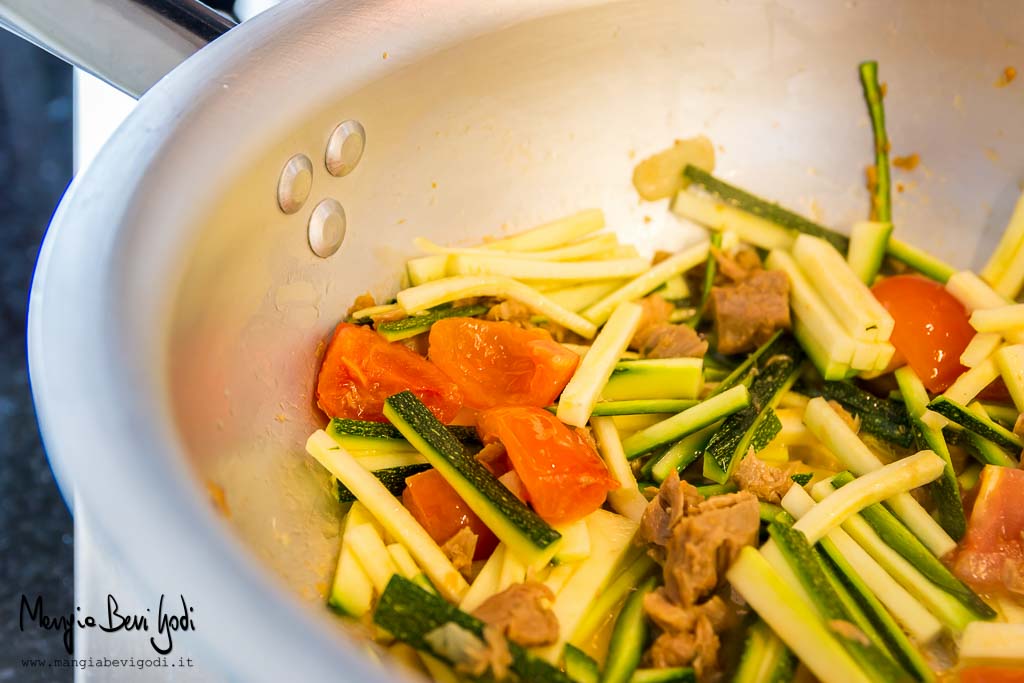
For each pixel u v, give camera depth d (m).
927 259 0.32
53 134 0.47
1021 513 0.27
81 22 0.26
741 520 0.25
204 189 0.24
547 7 0.29
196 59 0.25
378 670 0.19
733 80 0.32
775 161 0.33
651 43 0.31
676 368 0.29
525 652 0.23
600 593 0.26
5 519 0.36
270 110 0.25
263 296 0.26
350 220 0.28
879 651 0.24
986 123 0.32
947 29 0.31
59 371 0.21
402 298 0.29
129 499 0.20
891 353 0.30
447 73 0.29
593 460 0.27
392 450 0.27
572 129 0.32
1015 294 0.32
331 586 0.25
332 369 0.28
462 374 0.29
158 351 0.22
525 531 0.25
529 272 0.31
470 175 0.31
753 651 0.24
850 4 0.31
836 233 0.33
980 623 0.25
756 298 0.31
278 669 0.19
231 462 0.24
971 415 0.28
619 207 0.33
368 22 0.27
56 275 0.22
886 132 0.33
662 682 0.24
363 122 0.27
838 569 0.26
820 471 0.29
